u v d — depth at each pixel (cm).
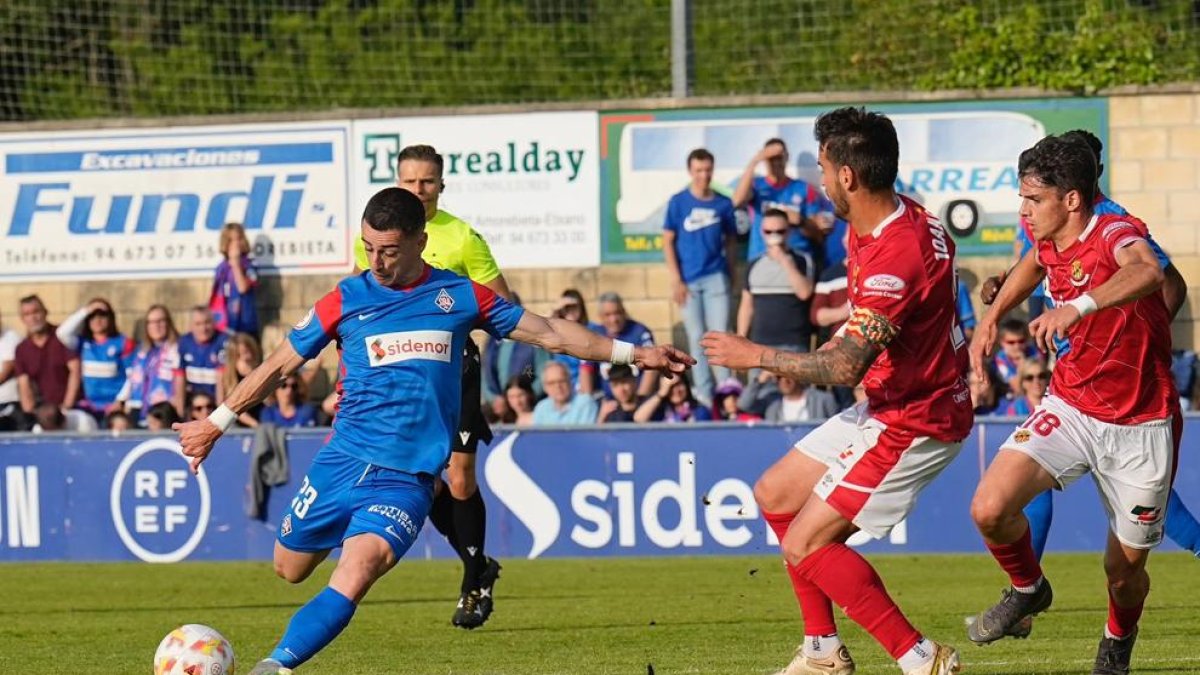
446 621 2731
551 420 4075
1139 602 1916
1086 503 3675
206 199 4891
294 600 3114
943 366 1705
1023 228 2111
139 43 5469
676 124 4653
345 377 1766
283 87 5497
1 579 3553
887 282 1647
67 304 4950
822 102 4609
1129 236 1794
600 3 5450
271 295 4856
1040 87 4622
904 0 5119
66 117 5341
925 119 4597
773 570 3459
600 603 2966
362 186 4822
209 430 1755
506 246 4744
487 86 5403
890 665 2108
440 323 1756
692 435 3728
